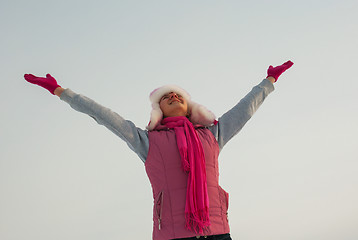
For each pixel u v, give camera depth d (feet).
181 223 9.61
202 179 9.96
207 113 11.32
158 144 10.43
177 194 9.89
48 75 11.00
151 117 11.02
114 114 10.48
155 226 9.92
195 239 9.53
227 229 9.94
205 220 9.57
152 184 10.27
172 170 10.14
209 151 10.61
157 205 9.90
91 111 10.35
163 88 11.69
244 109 11.43
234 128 11.27
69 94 10.55
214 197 10.10
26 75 10.78
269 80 12.03
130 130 10.45
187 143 10.38
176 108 11.38
